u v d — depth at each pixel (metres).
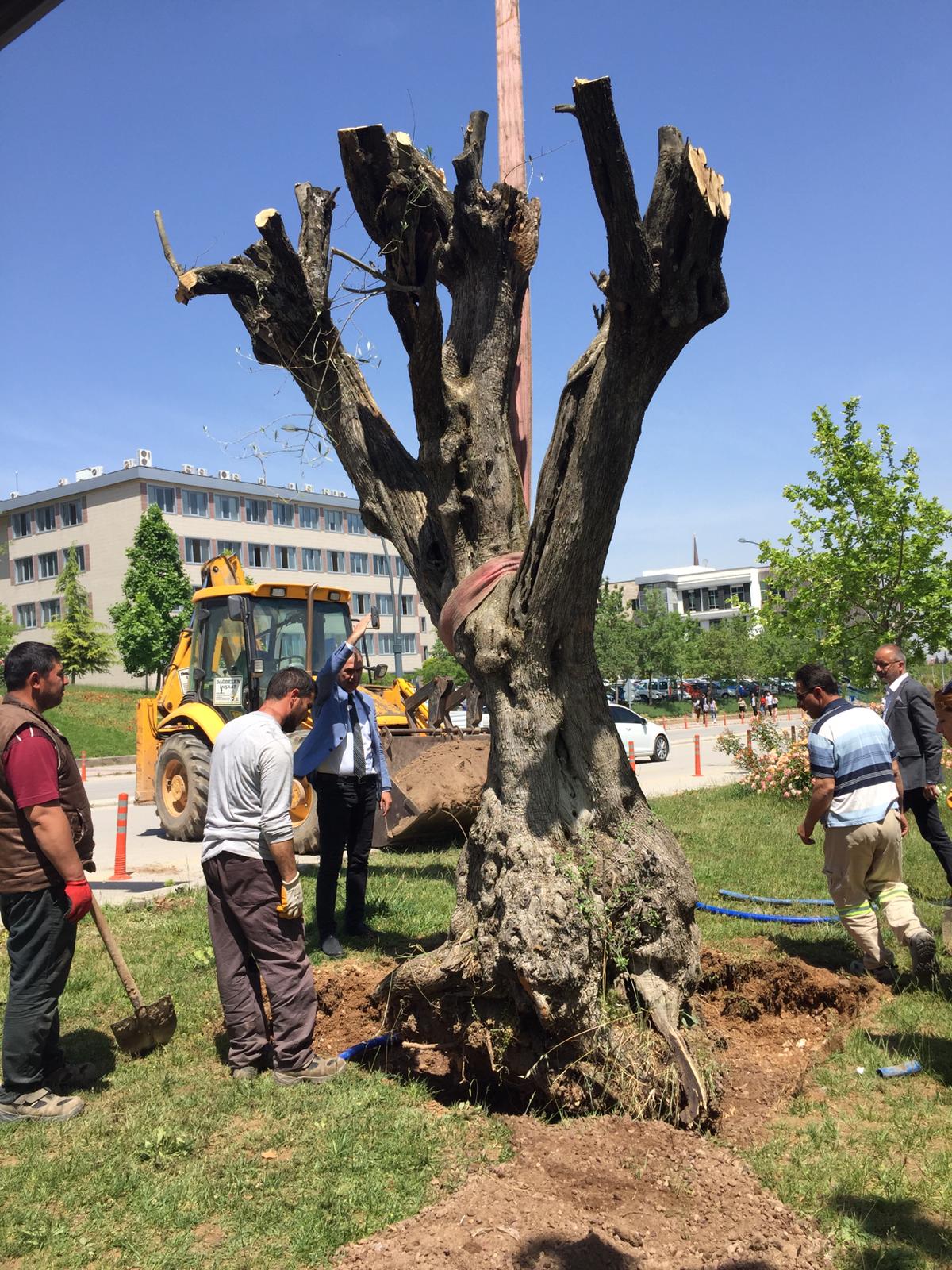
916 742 6.63
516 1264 2.74
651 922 4.11
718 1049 4.54
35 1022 3.85
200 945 6.21
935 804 6.64
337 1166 3.39
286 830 4.14
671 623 53.38
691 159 3.05
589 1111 3.83
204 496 49.69
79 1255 2.89
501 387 4.54
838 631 15.19
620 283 3.27
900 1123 3.81
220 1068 4.37
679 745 29.78
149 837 11.94
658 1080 3.80
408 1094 4.09
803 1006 5.19
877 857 5.33
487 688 4.24
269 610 11.41
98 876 8.75
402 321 4.41
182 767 11.52
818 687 5.50
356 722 6.05
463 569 4.45
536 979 3.70
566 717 4.17
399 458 4.92
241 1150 3.55
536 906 3.80
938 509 14.43
